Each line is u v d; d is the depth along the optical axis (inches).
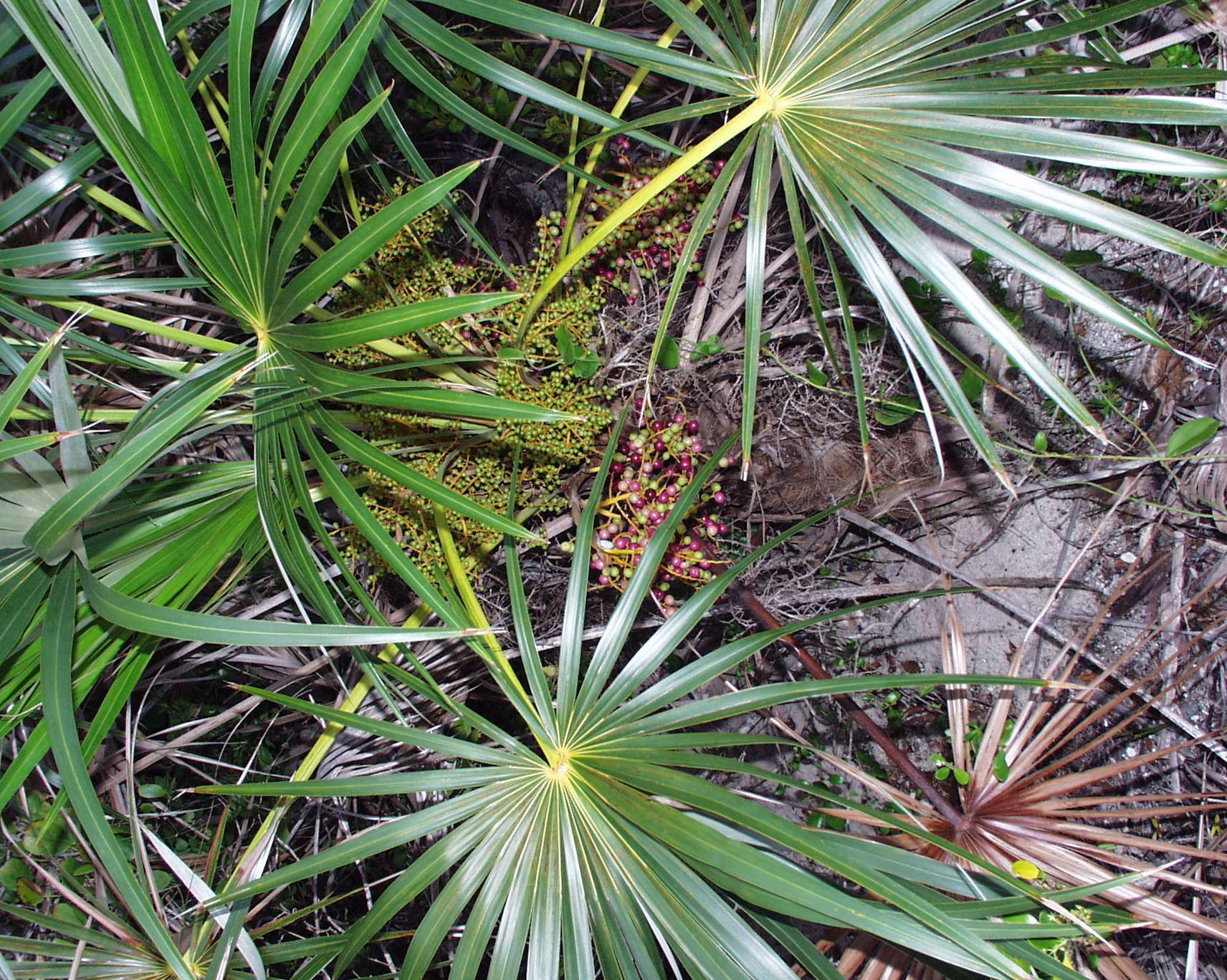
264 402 25.9
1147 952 35.5
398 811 38.6
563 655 26.7
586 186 34.0
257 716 39.7
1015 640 39.3
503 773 25.8
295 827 37.3
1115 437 35.9
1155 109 22.8
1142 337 22.9
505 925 24.4
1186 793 34.8
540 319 33.1
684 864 23.7
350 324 23.6
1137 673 36.3
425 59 36.7
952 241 37.1
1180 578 35.3
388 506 32.6
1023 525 38.8
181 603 26.7
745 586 39.6
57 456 29.9
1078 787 30.5
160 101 21.7
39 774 33.4
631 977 23.4
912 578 41.5
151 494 26.9
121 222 36.0
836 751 42.1
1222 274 33.8
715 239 35.6
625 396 36.8
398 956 40.1
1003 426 37.1
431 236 40.1
